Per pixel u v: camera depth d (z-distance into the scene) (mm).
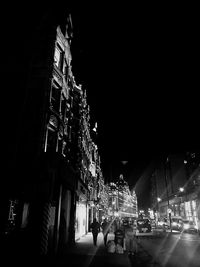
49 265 10859
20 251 11992
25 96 15289
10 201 12641
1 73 15688
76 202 22391
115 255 14258
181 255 14727
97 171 45875
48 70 16156
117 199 90312
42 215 12906
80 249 16656
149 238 27359
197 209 45625
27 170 13477
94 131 41125
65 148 19328
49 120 15508
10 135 14312
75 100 23750
